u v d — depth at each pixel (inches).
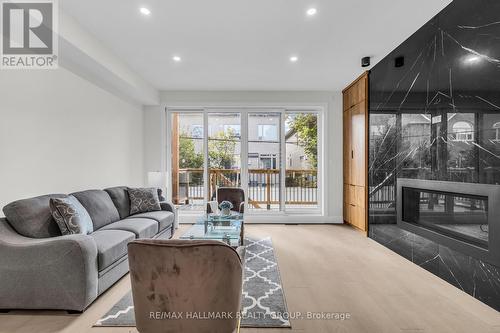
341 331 72.5
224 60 148.9
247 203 213.2
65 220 94.4
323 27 114.0
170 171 215.0
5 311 81.3
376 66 156.1
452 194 100.5
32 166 107.9
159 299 50.4
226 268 50.2
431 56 109.8
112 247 95.2
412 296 91.8
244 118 212.2
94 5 96.7
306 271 113.0
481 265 87.8
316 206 219.6
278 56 143.9
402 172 131.4
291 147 221.0
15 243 81.5
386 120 145.9
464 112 93.7
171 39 124.1
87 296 81.8
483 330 72.8
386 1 96.0
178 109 214.7
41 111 112.0
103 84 154.5
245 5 97.5
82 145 136.6
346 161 201.5
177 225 188.9
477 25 88.0
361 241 157.3
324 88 202.4
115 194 145.2
